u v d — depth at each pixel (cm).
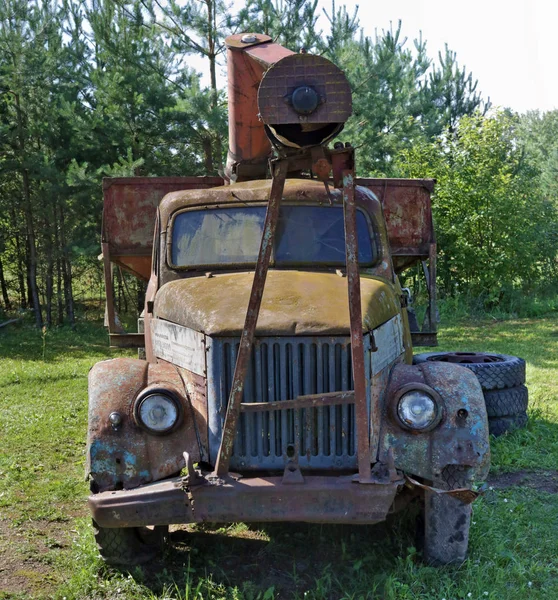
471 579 372
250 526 462
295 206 485
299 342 363
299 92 318
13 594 373
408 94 1905
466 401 374
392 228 657
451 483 370
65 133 1588
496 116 1853
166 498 347
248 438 365
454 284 1778
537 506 484
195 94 1368
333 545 427
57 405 840
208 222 490
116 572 394
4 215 1719
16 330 1667
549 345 1207
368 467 344
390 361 407
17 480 562
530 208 1817
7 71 1531
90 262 1758
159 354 439
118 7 1466
